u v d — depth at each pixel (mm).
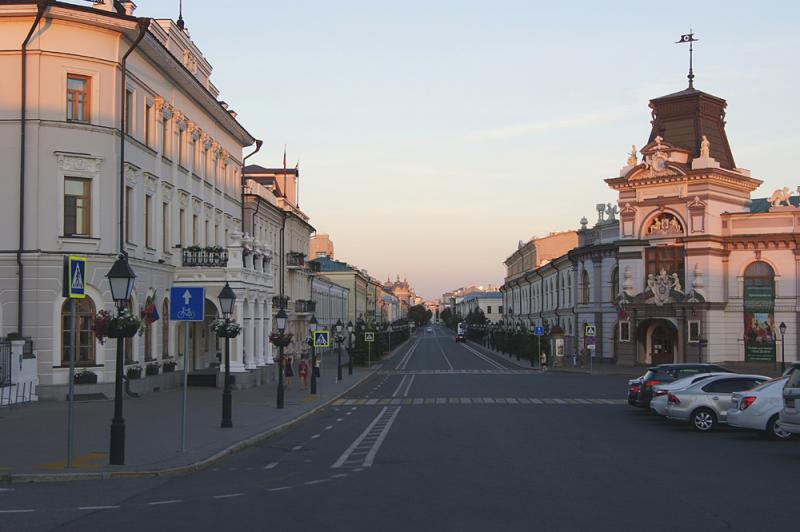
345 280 118062
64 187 28562
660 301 56094
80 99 29078
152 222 33812
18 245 27922
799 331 53281
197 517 10398
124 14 29703
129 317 14930
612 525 9828
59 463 14695
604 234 64750
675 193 56375
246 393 35062
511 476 13812
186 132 38750
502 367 66062
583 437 20281
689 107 58469
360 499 11617
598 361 64375
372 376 54375
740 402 19844
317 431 22297
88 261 28672
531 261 99625
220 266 37031
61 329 28297
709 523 9977
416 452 17312
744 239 54344
